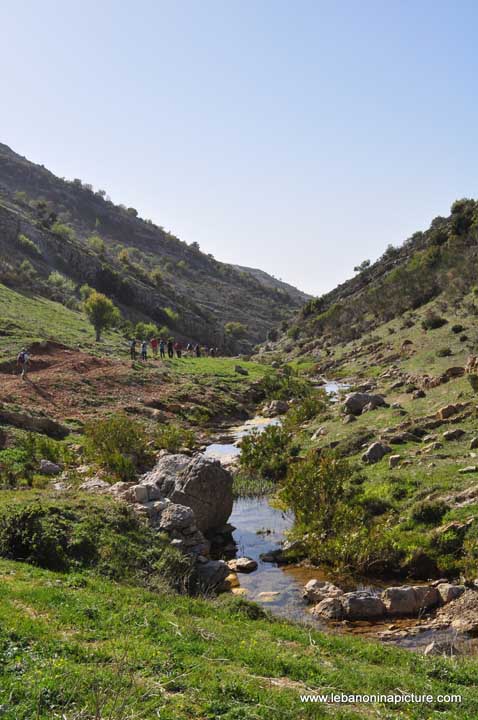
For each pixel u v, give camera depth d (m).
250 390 47.78
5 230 106.69
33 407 32.28
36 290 81.94
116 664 7.22
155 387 42.09
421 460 20.56
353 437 25.48
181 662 7.69
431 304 65.38
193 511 18.08
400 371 43.94
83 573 12.30
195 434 34.09
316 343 81.81
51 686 6.29
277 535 18.58
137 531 14.95
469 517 15.45
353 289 106.62
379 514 17.61
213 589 13.96
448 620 12.05
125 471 22.59
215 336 133.00
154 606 10.56
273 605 13.25
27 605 9.24
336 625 12.09
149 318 118.31
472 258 65.12
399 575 14.63
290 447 27.28
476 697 7.92
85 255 120.31
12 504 14.57
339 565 14.96
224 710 6.49
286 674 8.15
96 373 41.72
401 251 109.38
